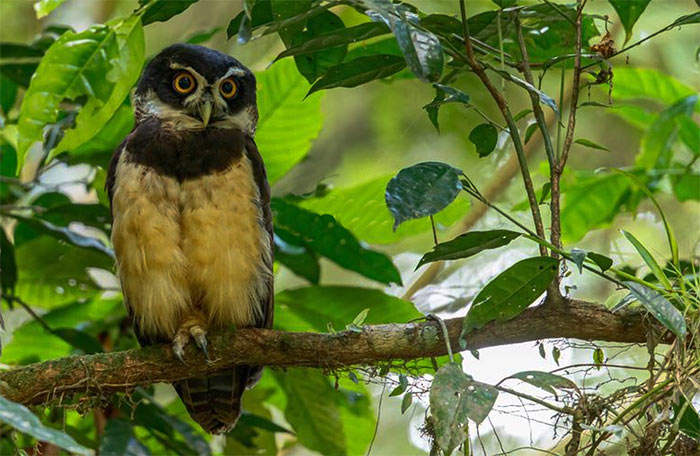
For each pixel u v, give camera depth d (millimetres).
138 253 8805
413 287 12711
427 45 6191
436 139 15094
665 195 13789
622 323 7227
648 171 11547
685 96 12141
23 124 8703
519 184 14188
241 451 11430
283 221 9805
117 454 9203
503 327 7254
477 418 5992
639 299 6605
